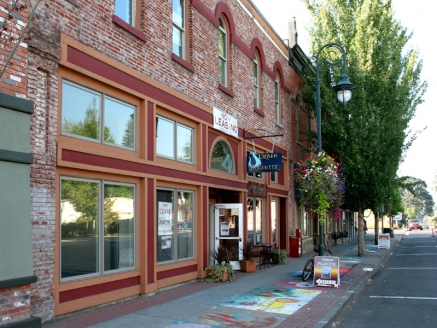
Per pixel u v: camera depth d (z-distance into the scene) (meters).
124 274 9.19
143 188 9.81
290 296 10.19
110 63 8.84
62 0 7.74
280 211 20.19
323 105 20.41
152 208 10.05
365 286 12.74
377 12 20.31
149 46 10.22
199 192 12.33
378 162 19.75
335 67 20.64
